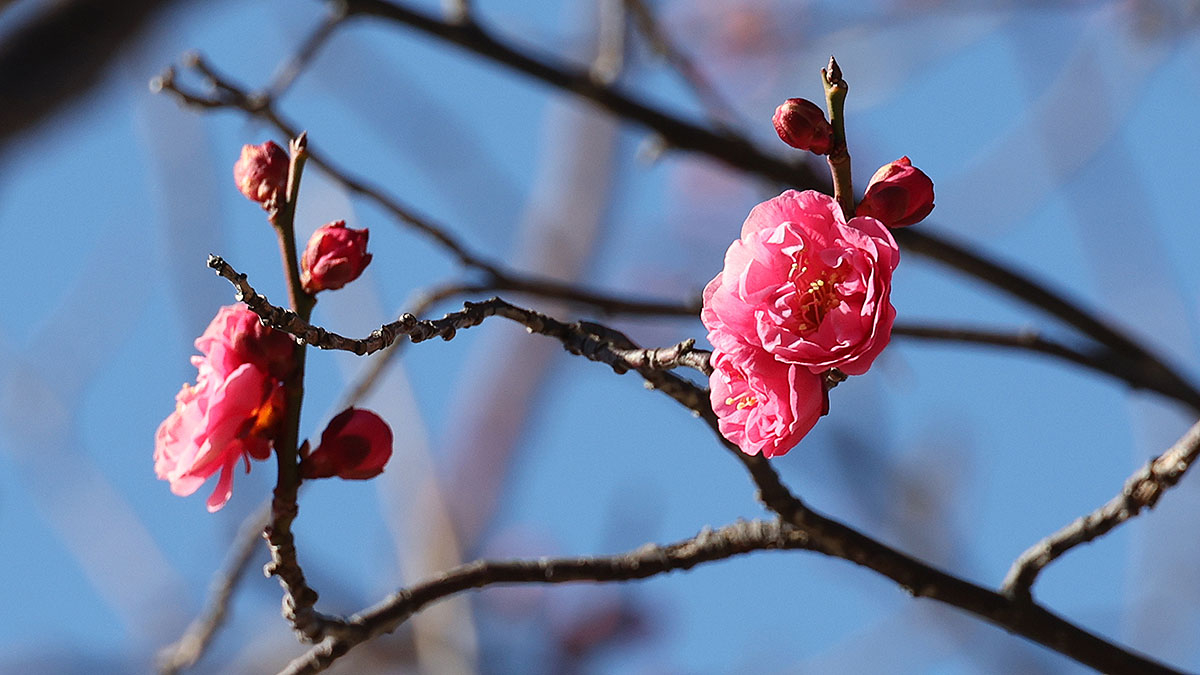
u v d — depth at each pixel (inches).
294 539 30.7
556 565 31.7
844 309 29.0
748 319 29.1
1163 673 31.6
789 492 31.5
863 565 31.7
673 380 31.0
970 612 31.7
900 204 29.5
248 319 30.3
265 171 30.4
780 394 29.1
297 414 30.5
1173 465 31.1
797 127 29.4
